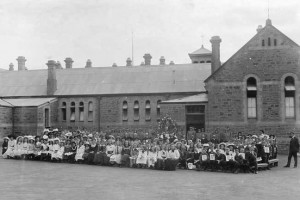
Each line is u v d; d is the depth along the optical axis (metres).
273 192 16.69
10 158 32.31
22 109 46.84
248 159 23.86
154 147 26.30
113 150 28.02
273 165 27.31
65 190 17.08
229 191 16.91
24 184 18.73
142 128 47.22
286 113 35.66
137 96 47.91
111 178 20.97
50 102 48.88
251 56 36.41
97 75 53.12
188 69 50.88
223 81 36.97
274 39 36.00
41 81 53.81
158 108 47.19
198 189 17.41
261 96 36.00
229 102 36.69
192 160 25.94
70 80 52.94
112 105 48.59
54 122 49.72
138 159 26.36
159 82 49.12
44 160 30.84
